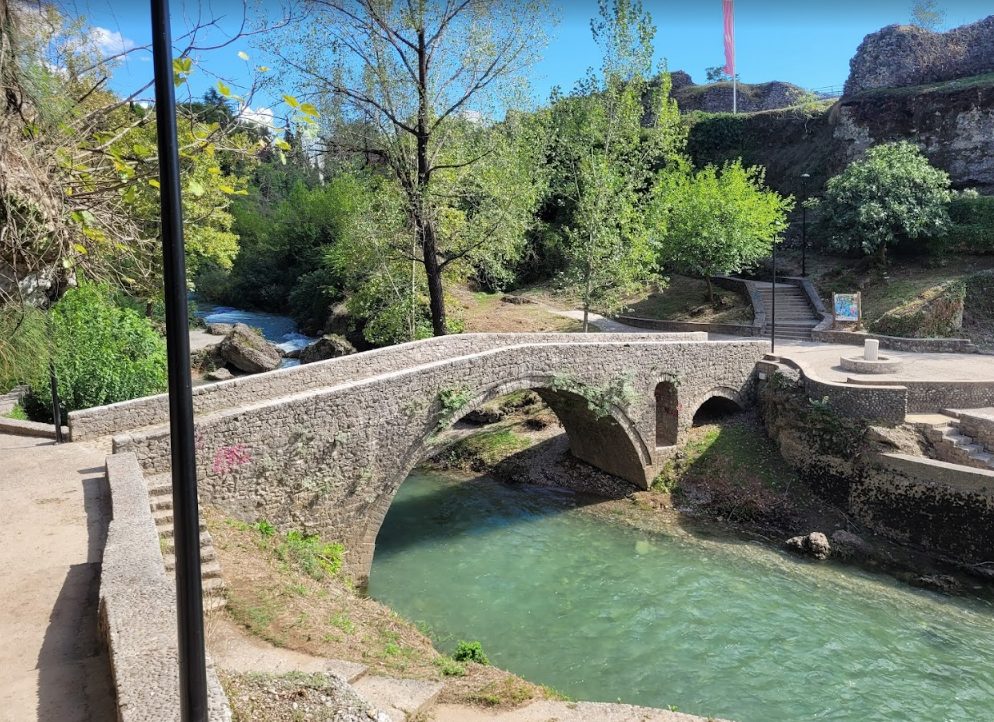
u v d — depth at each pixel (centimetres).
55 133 577
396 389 1473
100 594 651
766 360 2394
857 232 3158
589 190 2814
